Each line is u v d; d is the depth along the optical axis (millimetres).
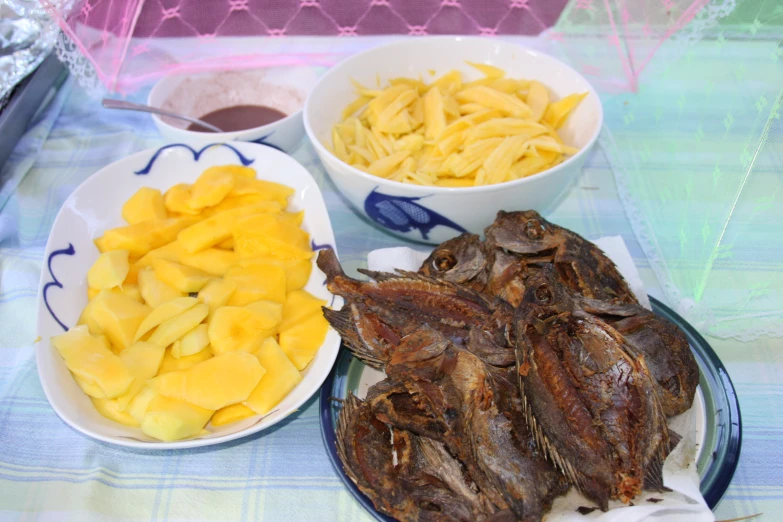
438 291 528
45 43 741
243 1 807
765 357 554
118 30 741
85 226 604
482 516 437
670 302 593
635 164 688
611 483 438
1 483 489
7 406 532
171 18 803
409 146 628
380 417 465
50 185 714
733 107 560
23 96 745
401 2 825
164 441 469
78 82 798
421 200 562
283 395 497
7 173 713
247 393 486
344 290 533
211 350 530
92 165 738
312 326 535
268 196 622
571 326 479
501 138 617
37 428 521
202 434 481
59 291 558
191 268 574
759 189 529
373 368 522
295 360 517
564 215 673
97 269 565
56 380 493
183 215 620
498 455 446
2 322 593
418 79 699
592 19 767
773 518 462
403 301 528
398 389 470
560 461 440
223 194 607
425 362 472
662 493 441
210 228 587
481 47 684
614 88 739
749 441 501
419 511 438
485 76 692
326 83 654
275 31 834
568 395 456
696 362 492
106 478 487
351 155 642
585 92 634
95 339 511
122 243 586
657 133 660
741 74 557
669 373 482
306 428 519
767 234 547
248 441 509
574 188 701
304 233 597
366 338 508
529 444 451
